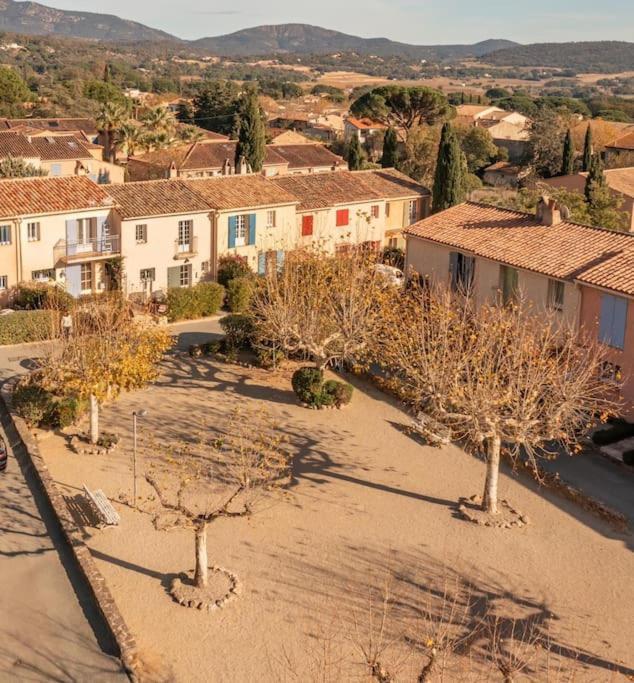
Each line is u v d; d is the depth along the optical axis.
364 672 22.42
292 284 42.69
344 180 68.62
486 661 23.19
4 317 46.25
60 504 29.72
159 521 29.41
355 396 42.25
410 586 26.61
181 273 57.00
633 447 36.59
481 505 31.62
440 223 51.97
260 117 83.44
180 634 23.91
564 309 41.91
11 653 22.55
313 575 27.03
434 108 120.88
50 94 144.00
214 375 44.16
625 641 24.41
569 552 28.86
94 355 34.50
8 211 49.66
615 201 75.88
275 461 34.34
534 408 30.48
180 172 89.50
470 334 35.72
